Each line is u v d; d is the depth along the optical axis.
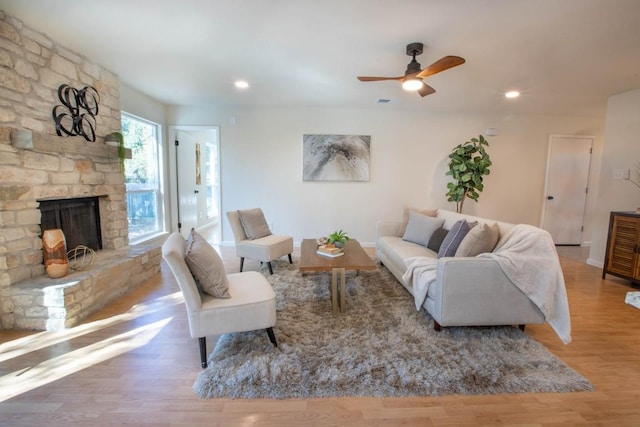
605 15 2.00
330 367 1.77
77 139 2.67
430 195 5.11
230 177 4.97
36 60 2.34
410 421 1.44
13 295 2.20
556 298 2.06
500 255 2.12
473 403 1.55
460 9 1.96
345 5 1.93
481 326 2.28
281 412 1.49
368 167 4.98
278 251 3.61
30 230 2.32
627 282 3.44
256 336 2.11
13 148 2.17
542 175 5.20
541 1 1.85
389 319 2.38
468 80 3.34
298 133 4.90
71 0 1.92
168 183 4.87
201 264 1.87
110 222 3.25
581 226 5.36
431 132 4.99
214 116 4.84
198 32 2.33
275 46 2.56
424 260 2.57
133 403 1.53
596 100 4.10
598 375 1.79
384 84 3.56
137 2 1.94
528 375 1.74
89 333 2.19
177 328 2.28
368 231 5.14
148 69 3.13
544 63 2.83
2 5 1.98
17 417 1.44
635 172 3.65
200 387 1.62
